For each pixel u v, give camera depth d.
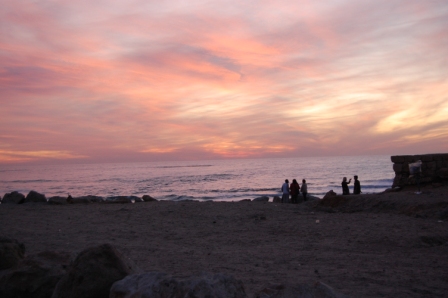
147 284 4.06
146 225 15.12
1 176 137.50
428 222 13.12
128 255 9.58
